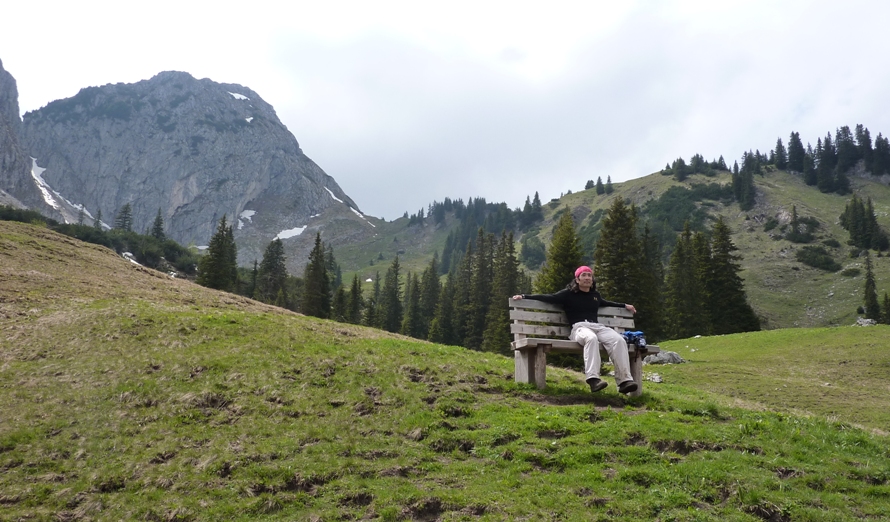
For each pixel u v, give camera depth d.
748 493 7.10
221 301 26.19
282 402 11.23
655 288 53.09
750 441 8.80
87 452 9.05
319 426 9.95
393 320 104.00
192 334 16.50
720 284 67.62
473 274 94.62
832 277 149.38
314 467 8.31
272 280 103.19
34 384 12.07
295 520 7.04
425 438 9.34
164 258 130.12
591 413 9.95
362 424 10.03
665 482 7.47
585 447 8.51
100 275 26.69
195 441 9.39
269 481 8.00
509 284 75.31
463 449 8.97
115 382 12.20
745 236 184.62
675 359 39.16
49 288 21.89
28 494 7.77
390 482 7.86
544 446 8.65
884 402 26.62
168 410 10.77
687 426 9.23
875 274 142.50
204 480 8.06
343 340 17.00
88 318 17.58
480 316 82.75
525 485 7.54
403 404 10.94
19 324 16.83
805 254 163.00
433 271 110.62
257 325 18.09
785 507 6.82
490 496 7.28
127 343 15.30
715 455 8.25
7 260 25.03
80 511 7.40
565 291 11.79
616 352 10.67
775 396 27.98
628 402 10.83
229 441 9.34
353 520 6.98
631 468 7.81
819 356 38.75
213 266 74.12
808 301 139.62
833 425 9.94
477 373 13.02
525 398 11.21
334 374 12.82
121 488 7.97
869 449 8.73
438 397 11.13
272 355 14.46
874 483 7.65
